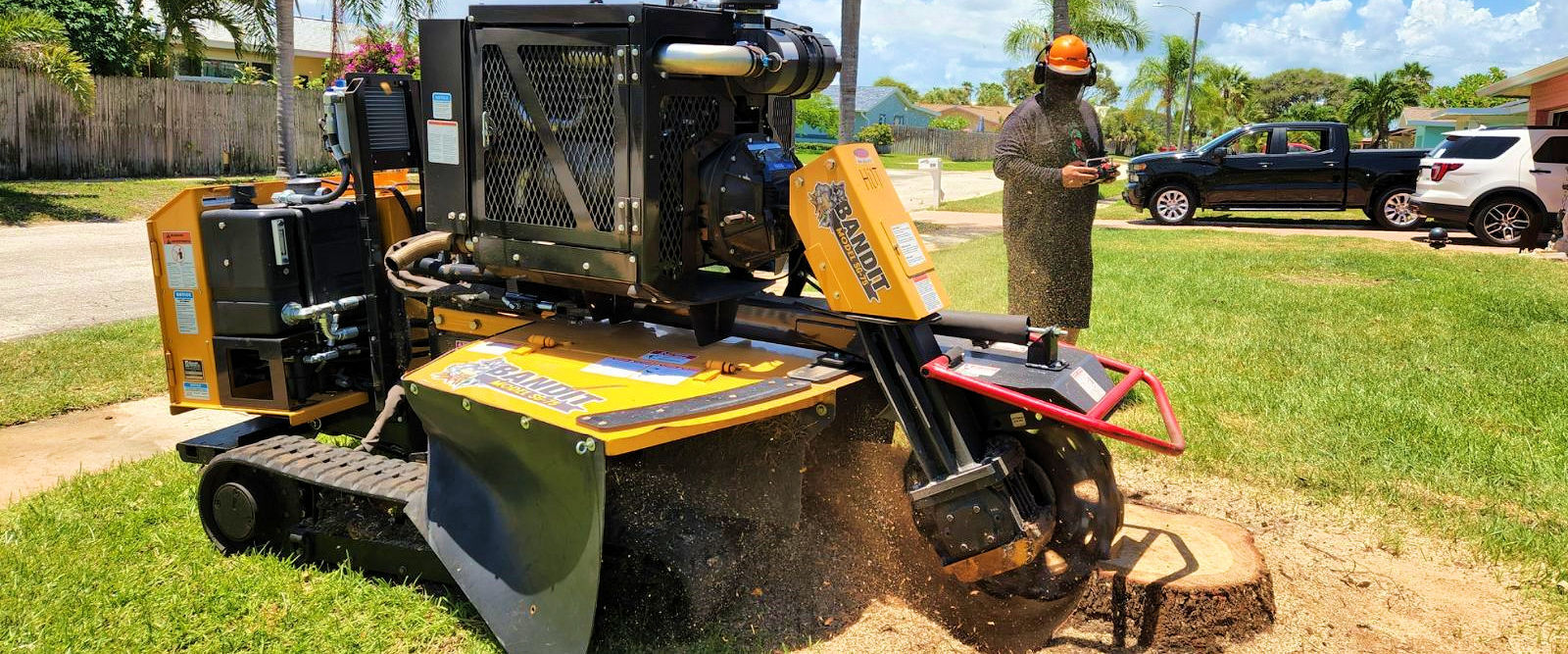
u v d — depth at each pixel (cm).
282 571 375
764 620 347
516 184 340
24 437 533
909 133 5659
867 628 345
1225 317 812
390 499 354
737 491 344
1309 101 10425
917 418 325
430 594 362
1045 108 478
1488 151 1384
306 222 391
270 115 2330
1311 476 470
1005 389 305
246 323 394
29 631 331
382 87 406
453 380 331
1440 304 873
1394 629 350
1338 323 792
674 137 326
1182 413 553
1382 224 1631
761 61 320
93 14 2212
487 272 368
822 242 321
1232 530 382
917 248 322
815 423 325
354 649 328
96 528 406
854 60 1237
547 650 310
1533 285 991
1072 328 511
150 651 324
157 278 403
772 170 345
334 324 402
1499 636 346
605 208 323
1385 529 421
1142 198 1773
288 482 381
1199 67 5203
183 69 2875
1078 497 345
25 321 797
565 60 320
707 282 357
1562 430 517
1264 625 346
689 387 319
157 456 491
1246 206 1712
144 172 2119
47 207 1582
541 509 319
